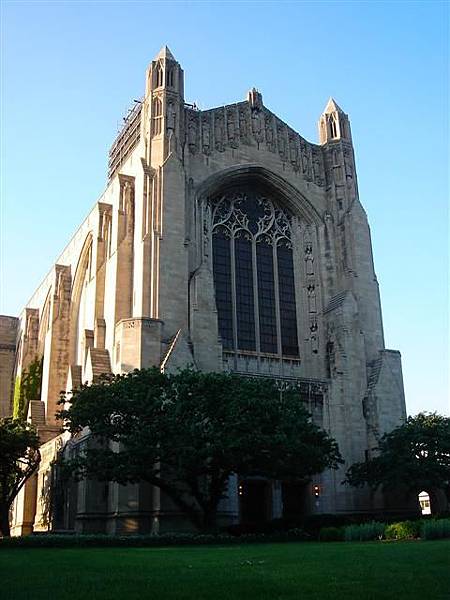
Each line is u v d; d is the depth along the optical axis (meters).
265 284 63.16
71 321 75.75
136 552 28.39
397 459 50.19
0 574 18.14
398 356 61.50
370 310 63.31
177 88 62.22
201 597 13.16
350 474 54.12
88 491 47.19
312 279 65.31
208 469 40.34
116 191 61.94
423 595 13.05
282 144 67.88
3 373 99.25
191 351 52.81
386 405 58.44
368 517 49.44
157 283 53.72
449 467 49.44
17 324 102.00
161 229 55.56
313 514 51.62
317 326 63.66
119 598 13.13
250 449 39.03
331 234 66.56
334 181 68.62
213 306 54.91
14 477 60.34
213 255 61.28
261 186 66.31
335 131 70.69
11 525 71.38
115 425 41.88
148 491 46.25
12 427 57.53
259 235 64.56
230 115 65.75
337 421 57.97
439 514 48.00
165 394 43.56
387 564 19.12
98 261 63.94
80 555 26.66
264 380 46.81
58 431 69.31
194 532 42.53
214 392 42.25
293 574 16.97
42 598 13.29
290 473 42.03
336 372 59.78
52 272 83.31
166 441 39.66
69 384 62.47
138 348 50.06
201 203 61.16
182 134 61.50
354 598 12.82
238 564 20.39
